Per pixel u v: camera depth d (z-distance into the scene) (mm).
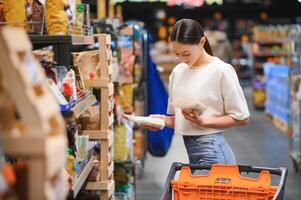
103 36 3307
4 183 1351
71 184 2459
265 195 2898
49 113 1481
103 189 3277
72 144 2660
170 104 3582
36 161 1412
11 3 2574
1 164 1778
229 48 11836
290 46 8898
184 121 3369
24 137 1401
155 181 6637
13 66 1414
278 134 10438
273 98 11945
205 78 3293
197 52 3242
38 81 1532
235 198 2947
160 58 16297
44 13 2771
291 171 7223
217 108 3307
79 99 2889
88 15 3658
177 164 3094
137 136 6656
